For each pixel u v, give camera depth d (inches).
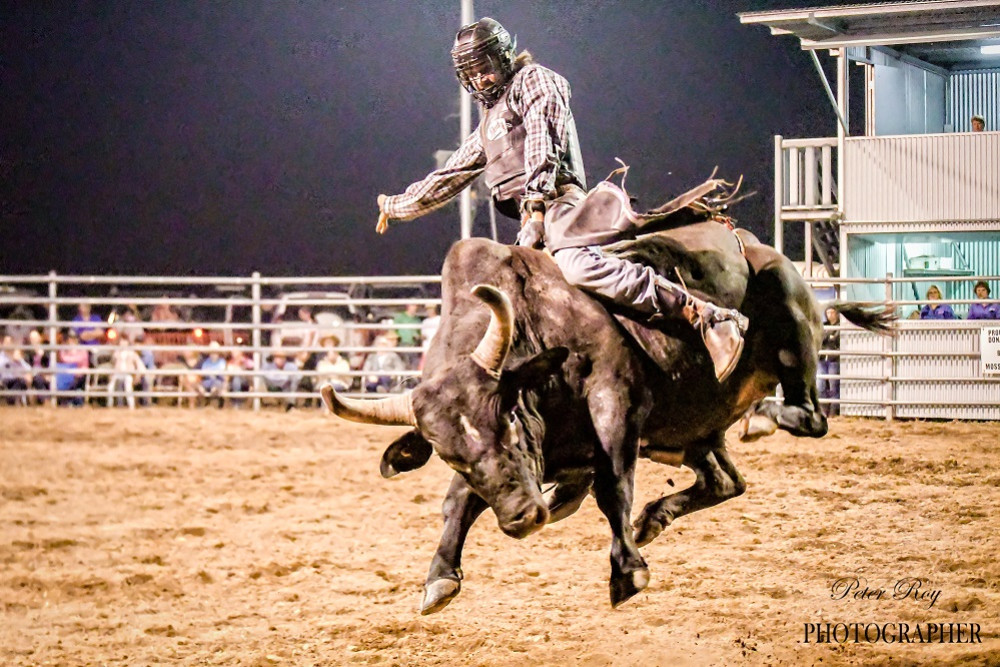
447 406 265.7
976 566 431.8
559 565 451.8
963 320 906.7
